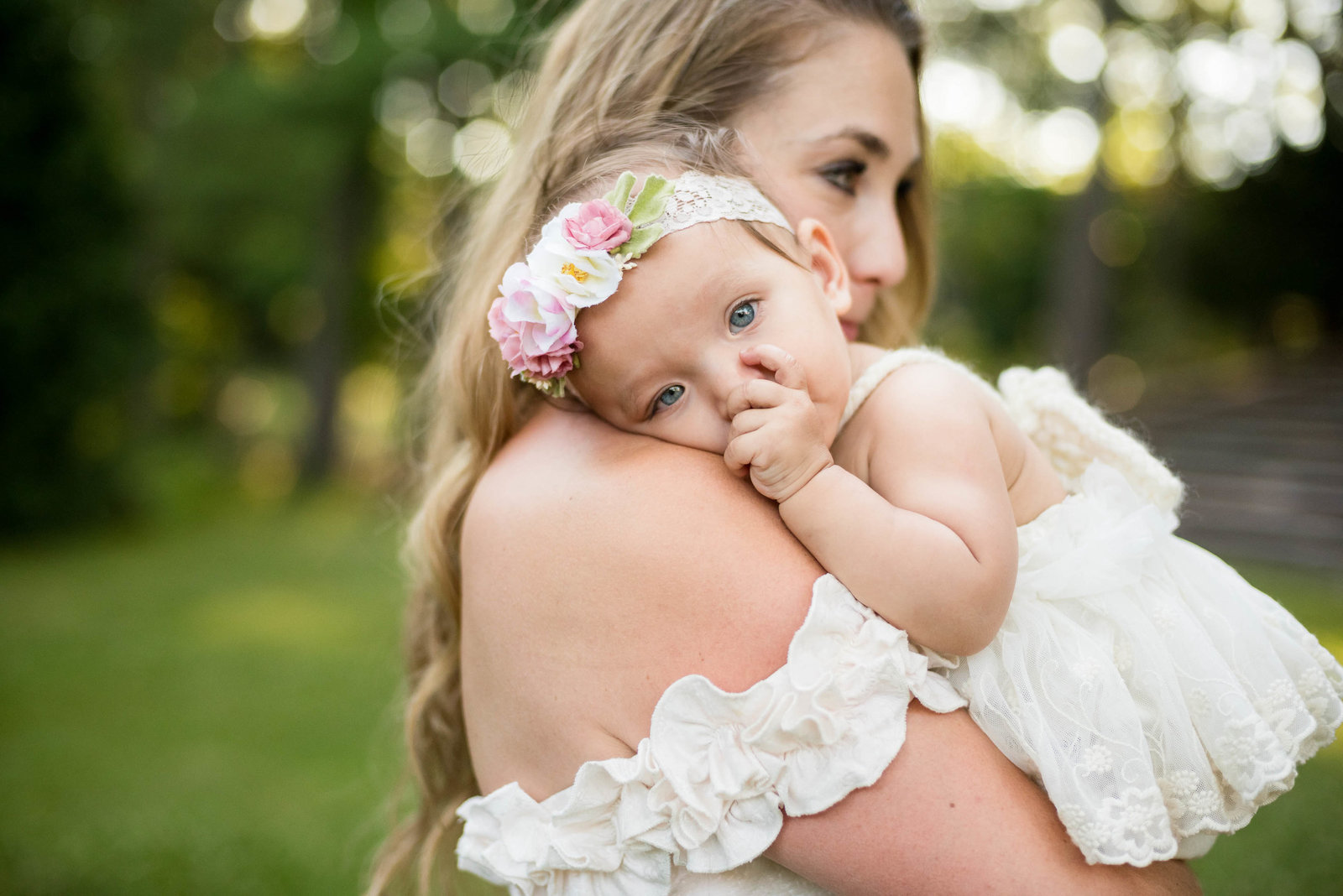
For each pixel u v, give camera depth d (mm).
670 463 1143
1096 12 15875
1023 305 21391
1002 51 16203
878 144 1443
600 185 1256
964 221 20797
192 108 16203
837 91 1426
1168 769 1054
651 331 1149
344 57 15789
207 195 16641
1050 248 20688
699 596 1063
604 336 1166
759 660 1047
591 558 1110
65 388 10852
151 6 15445
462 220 1855
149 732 5277
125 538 11383
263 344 24016
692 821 1043
